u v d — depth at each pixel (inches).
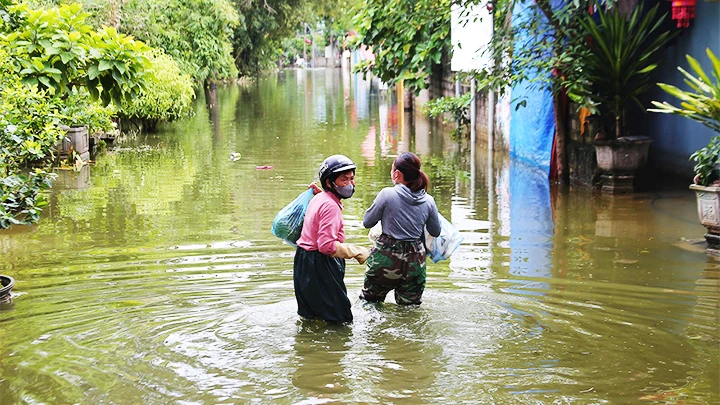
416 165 263.9
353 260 337.4
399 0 596.1
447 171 598.5
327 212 246.5
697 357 220.8
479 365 215.3
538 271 313.7
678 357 221.1
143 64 318.7
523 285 293.6
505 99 687.1
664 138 546.6
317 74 2810.0
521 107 625.3
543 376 207.6
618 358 220.4
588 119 512.1
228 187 534.0
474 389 199.2
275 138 836.6
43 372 211.0
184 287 292.5
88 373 210.2
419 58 598.5
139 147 770.2
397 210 260.4
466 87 829.2
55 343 233.5
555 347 229.1
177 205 469.4
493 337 237.5
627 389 199.0
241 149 746.2
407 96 1157.1
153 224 413.7
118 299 278.2
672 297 277.0
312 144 781.3
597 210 439.8
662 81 546.9
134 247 360.8
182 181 561.9
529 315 258.2
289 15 1840.6
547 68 490.6
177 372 210.8
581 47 488.4
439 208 454.0
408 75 616.7
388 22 613.6
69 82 324.8
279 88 1838.1
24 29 322.7
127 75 316.2
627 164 489.1
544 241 368.2
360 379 205.8
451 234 281.4
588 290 286.4
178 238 378.9
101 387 201.0
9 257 344.5
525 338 236.7
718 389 198.7
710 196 350.0
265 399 193.6
